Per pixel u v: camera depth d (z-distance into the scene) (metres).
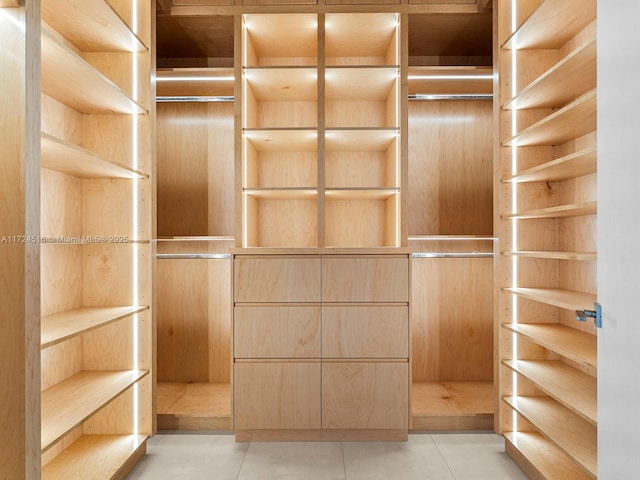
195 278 3.51
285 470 2.45
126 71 2.75
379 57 3.38
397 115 2.92
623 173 1.35
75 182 2.66
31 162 1.56
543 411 2.47
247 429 2.80
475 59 3.58
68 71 1.99
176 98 3.47
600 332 1.49
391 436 2.82
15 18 1.54
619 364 1.37
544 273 2.76
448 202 3.49
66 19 2.28
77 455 2.44
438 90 3.38
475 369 3.49
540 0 2.67
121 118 2.76
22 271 1.54
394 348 2.80
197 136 3.52
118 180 2.76
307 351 2.80
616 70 1.39
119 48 2.69
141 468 2.48
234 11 2.85
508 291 2.67
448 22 3.01
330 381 2.79
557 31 2.48
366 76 2.94
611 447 1.42
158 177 3.52
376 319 2.80
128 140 2.76
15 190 1.54
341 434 2.83
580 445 2.04
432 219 3.49
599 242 1.50
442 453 2.65
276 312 2.80
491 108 3.51
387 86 3.11
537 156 2.76
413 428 2.91
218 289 3.51
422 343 3.49
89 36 2.50
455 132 3.51
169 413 2.94
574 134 2.43
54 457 2.41
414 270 3.48
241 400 2.79
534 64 2.74
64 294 2.54
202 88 3.32
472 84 3.25
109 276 2.74
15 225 1.54
